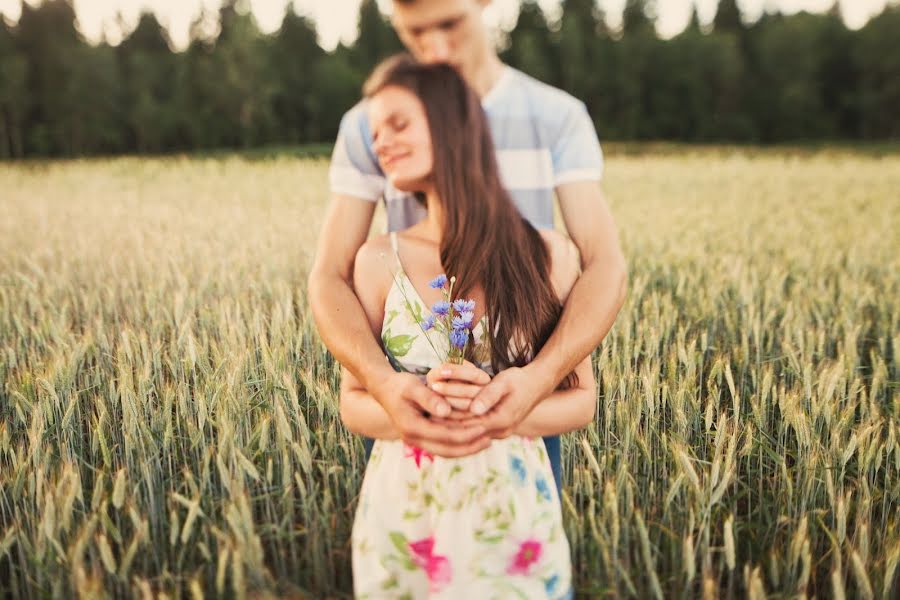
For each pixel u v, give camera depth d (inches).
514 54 2837.1
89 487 108.2
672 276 224.8
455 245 68.6
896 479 104.4
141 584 71.7
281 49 2704.2
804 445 100.3
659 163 906.7
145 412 114.4
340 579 91.2
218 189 580.1
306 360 142.3
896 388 138.3
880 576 81.0
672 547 85.0
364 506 70.4
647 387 106.4
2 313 178.2
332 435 104.4
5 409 132.2
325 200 474.3
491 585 65.7
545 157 78.9
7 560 95.7
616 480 89.9
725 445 112.6
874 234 308.8
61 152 2417.6
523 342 70.2
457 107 68.9
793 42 2669.8
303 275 225.0
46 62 2418.8
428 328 66.0
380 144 69.8
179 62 2667.3
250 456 103.7
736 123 2640.3
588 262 77.4
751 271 231.3
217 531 76.1
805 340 163.5
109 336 169.5
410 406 64.3
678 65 2657.5
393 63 71.1
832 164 886.4
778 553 89.2
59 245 290.5
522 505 67.6
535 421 69.7
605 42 2736.2
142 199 518.0
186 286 193.0
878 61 2588.6
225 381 121.9
